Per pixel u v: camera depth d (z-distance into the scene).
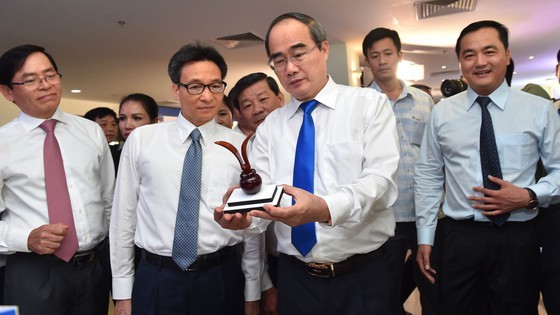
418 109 2.23
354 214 1.06
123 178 1.52
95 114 3.06
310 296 1.25
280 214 0.93
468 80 1.58
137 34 4.48
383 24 4.49
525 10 4.22
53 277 1.47
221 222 1.10
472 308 1.61
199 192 1.40
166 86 7.63
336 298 1.22
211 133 1.51
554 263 1.56
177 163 1.44
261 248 1.61
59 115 1.62
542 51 6.26
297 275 1.27
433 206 1.72
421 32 4.88
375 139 1.21
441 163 1.73
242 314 1.56
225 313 1.45
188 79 1.39
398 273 2.04
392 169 1.18
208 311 1.41
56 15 3.83
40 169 1.50
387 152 1.21
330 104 1.26
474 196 1.52
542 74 8.71
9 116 7.76
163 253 1.40
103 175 1.77
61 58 5.39
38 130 1.55
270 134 1.37
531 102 1.52
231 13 3.93
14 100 1.54
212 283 1.41
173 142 1.48
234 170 1.50
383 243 1.29
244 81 1.98
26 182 1.48
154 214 1.42
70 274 1.51
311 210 0.97
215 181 1.45
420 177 1.77
